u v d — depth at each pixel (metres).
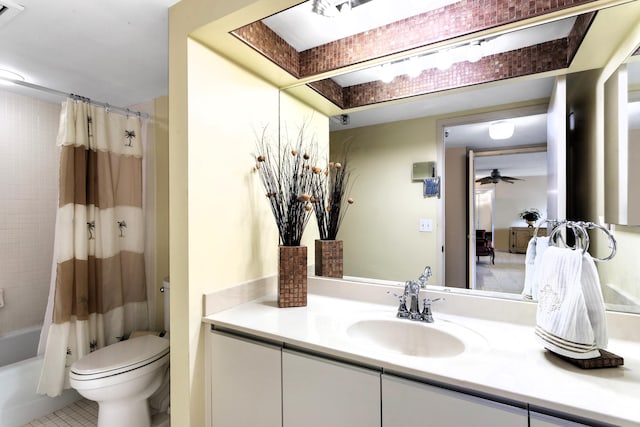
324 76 1.63
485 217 1.39
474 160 1.42
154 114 2.33
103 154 2.08
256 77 1.60
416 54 1.42
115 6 1.26
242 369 1.25
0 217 2.21
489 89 1.39
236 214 1.50
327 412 1.05
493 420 0.81
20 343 2.25
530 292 1.28
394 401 0.94
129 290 2.24
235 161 1.49
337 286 1.67
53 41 1.51
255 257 1.61
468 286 1.40
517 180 1.33
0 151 2.20
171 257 1.33
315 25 1.43
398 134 1.57
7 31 1.42
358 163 1.66
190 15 1.23
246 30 1.32
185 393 1.30
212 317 1.33
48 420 1.88
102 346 2.06
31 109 2.35
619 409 0.70
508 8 1.16
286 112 1.78
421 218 1.52
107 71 1.85
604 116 1.15
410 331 1.28
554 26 1.22
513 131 1.34
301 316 1.35
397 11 1.32
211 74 1.36
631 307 1.11
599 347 0.88
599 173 1.17
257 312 1.40
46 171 2.44
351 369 1.01
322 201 1.72
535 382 0.81
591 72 1.17
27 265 2.34
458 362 0.93
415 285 1.35
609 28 1.10
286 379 1.14
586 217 1.19
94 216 2.04
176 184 1.30
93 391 1.50
